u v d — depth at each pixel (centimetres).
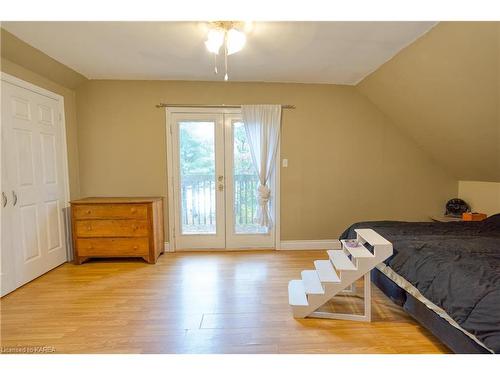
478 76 229
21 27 219
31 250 279
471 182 380
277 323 203
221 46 248
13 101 257
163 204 370
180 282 275
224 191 377
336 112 375
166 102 360
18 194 262
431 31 224
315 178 381
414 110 329
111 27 220
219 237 382
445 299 154
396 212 393
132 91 357
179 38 239
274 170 376
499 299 131
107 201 321
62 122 330
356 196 387
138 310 221
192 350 172
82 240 322
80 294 249
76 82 342
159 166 368
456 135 313
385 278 232
